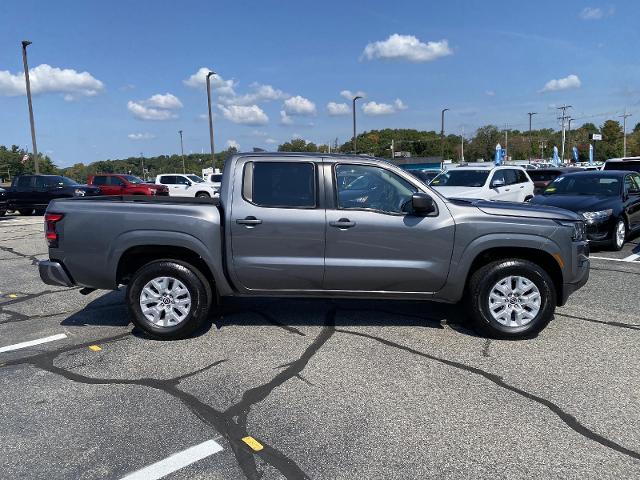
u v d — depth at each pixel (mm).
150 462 2980
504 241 4809
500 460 2980
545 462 2959
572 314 5785
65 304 6434
